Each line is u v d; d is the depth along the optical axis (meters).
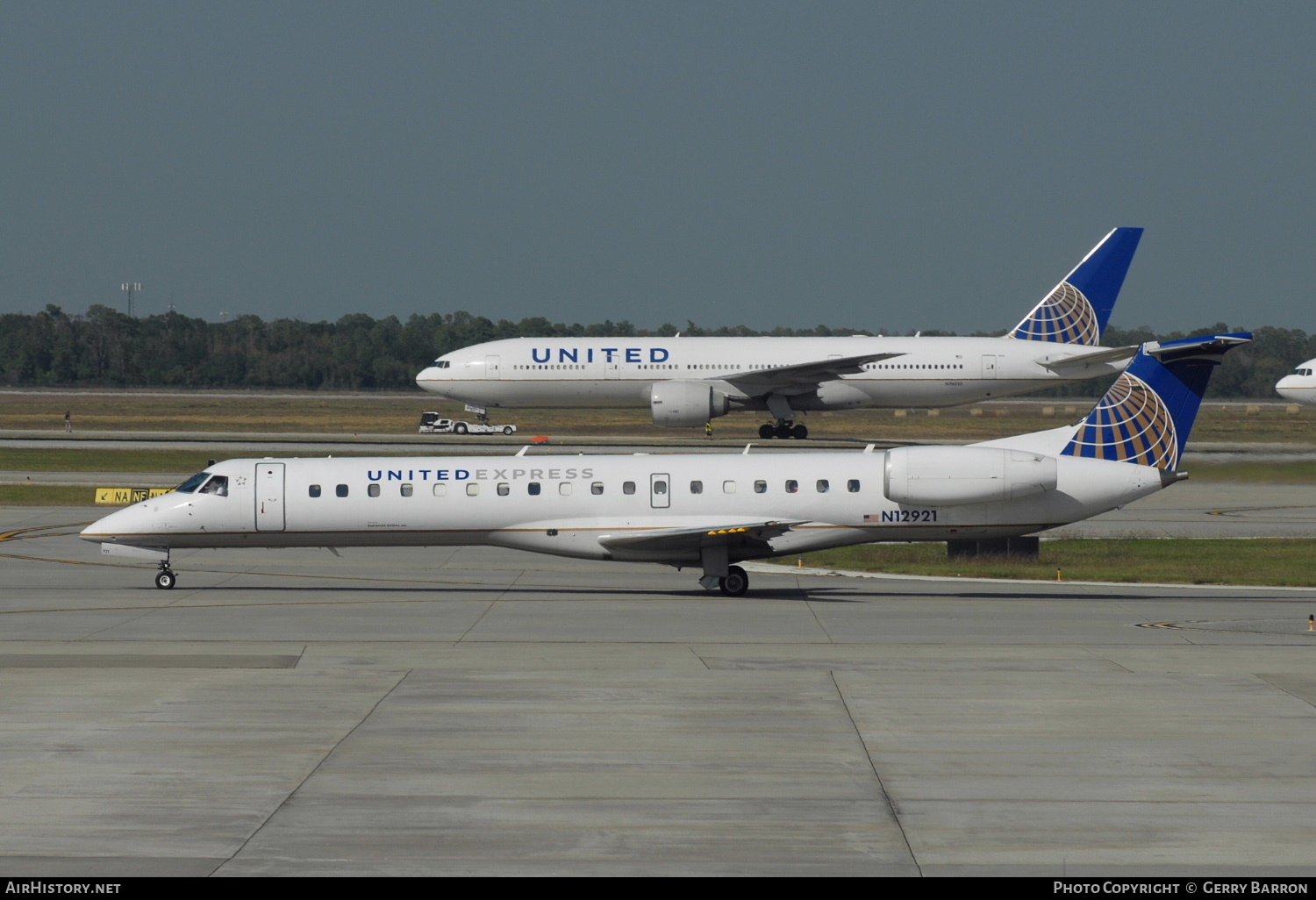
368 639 96.31
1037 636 98.69
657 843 50.53
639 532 123.75
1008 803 55.84
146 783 57.78
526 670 84.00
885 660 88.12
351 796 56.09
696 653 90.81
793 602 118.81
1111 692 77.38
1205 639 97.69
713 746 64.81
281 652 90.81
